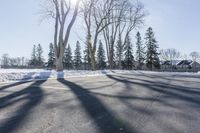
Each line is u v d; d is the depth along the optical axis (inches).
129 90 371.6
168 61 3363.7
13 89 362.9
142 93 341.4
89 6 1142.3
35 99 275.6
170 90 380.2
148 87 416.8
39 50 3467.0
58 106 238.5
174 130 164.6
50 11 981.2
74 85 428.5
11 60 3572.8
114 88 394.0
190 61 3412.9
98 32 1232.8
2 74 607.8
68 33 925.8
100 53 3159.5
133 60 2815.0
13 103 250.8
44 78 597.0
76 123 178.5
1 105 240.2
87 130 162.1
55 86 408.5
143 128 168.4
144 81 538.9
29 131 158.7
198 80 584.1
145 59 2657.5
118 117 198.5
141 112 219.0
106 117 198.1
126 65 2815.0
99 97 297.0
